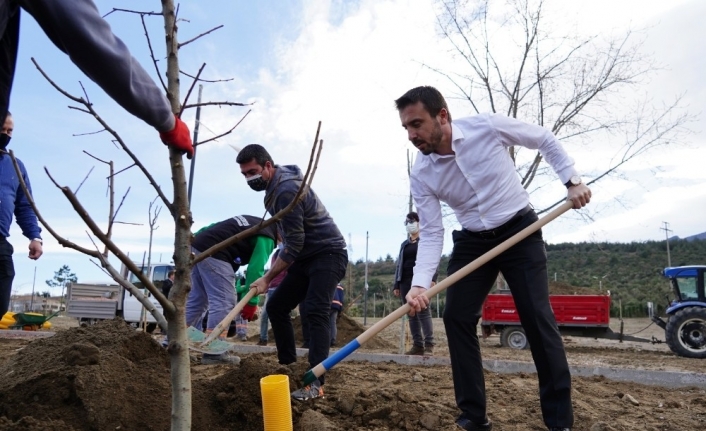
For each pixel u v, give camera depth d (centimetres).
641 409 394
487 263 323
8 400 287
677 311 1129
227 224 523
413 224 796
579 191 309
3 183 425
